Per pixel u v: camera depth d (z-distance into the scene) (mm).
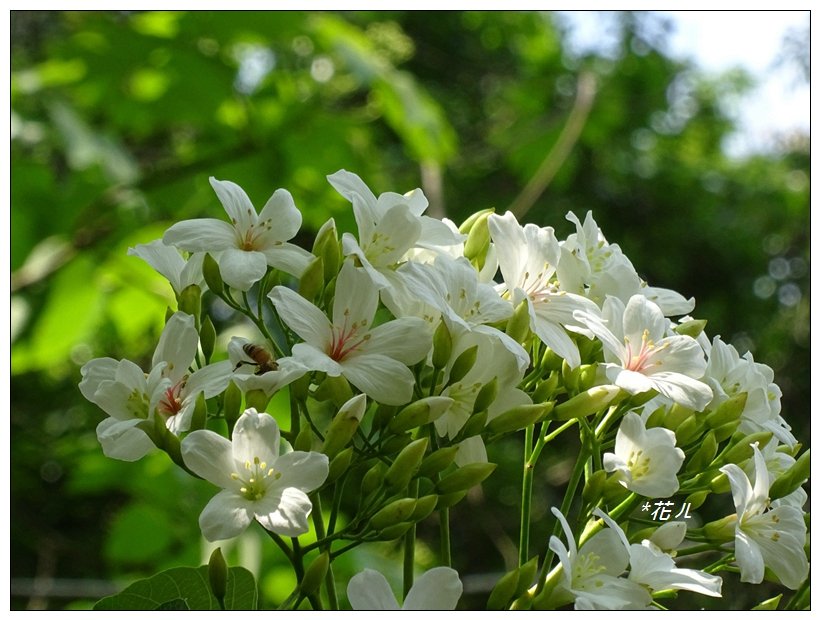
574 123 916
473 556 1226
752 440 398
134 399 368
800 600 392
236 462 348
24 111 788
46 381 1227
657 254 1851
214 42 773
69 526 1188
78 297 759
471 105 1735
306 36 778
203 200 820
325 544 368
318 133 822
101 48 764
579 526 378
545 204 1788
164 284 784
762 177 1938
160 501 748
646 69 1811
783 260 1849
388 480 364
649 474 370
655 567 356
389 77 818
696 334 409
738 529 373
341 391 373
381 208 394
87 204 761
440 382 383
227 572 355
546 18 1707
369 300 372
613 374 373
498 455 1314
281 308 365
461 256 404
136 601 379
